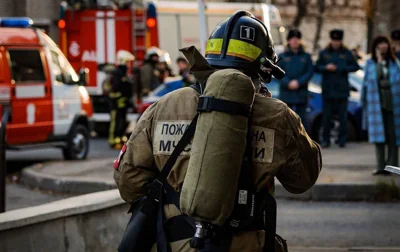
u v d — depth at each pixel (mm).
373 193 11008
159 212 3650
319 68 15852
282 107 3668
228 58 3760
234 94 3457
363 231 9055
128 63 20859
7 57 14234
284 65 15195
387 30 26406
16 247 5812
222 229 3535
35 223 6020
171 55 24875
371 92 11898
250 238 3590
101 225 6840
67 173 12922
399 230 9078
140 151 3760
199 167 3424
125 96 18625
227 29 3789
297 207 10609
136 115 20062
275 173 3621
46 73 15078
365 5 16156
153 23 22188
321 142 16750
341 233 8961
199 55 3654
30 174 13086
